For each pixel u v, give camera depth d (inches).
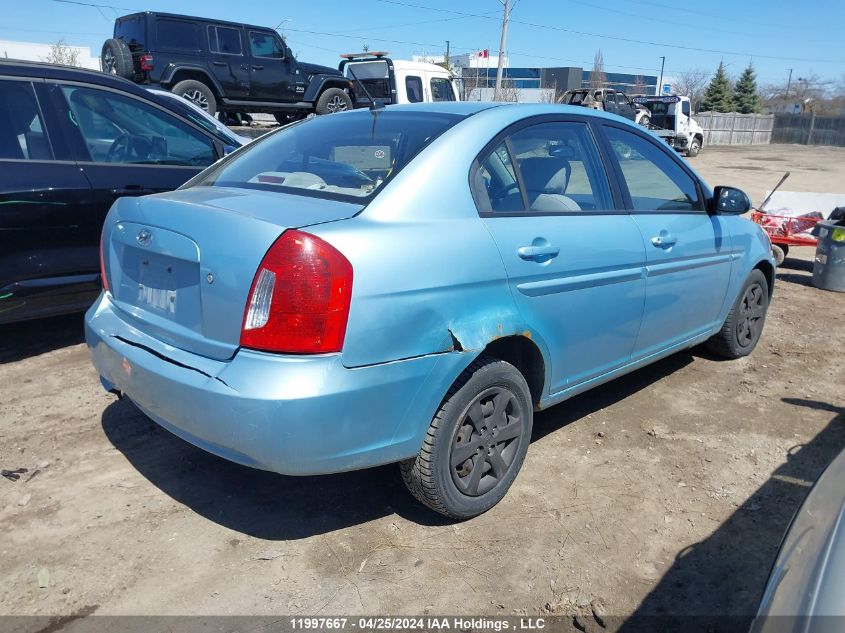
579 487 133.0
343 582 105.0
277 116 594.9
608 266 135.9
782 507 128.4
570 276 127.8
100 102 189.5
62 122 181.0
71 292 181.3
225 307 97.7
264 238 95.7
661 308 155.7
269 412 92.6
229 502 124.2
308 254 93.9
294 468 96.3
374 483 132.0
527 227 121.3
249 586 103.6
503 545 114.9
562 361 131.2
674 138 1288.1
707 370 196.1
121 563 107.3
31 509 119.8
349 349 95.6
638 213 149.5
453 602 101.9
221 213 103.3
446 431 110.0
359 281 96.1
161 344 109.1
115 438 144.8
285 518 120.1
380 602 101.3
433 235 106.6
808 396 179.9
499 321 113.6
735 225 183.5
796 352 215.9
